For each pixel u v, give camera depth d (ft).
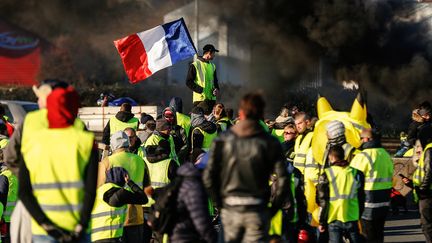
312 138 80.94
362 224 75.36
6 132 95.35
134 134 86.89
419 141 84.64
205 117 106.22
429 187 80.79
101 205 73.31
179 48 112.27
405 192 129.70
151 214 60.44
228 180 55.06
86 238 53.88
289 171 73.46
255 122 55.31
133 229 77.41
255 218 54.75
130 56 111.45
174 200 56.54
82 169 50.16
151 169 83.56
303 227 79.46
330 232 73.05
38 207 49.90
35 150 50.16
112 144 74.38
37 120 51.34
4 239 86.53
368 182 74.43
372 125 88.53
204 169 56.18
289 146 86.17
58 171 49.96
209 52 111.65
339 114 81.05
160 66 111.75
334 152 72.13
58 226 49.78
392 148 201.77
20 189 50.29
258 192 55.01
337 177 71.87
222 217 55.83
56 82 54.13
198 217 55.26
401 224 111.96
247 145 54.70
